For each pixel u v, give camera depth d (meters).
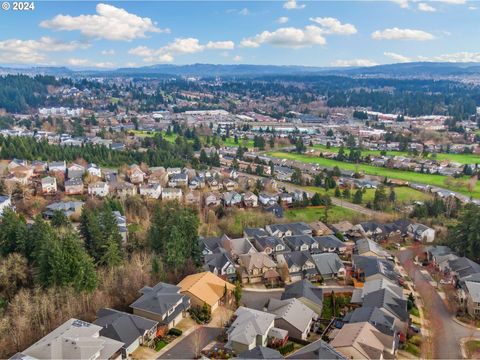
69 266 63.53
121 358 53.03
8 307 60.34
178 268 77.81
